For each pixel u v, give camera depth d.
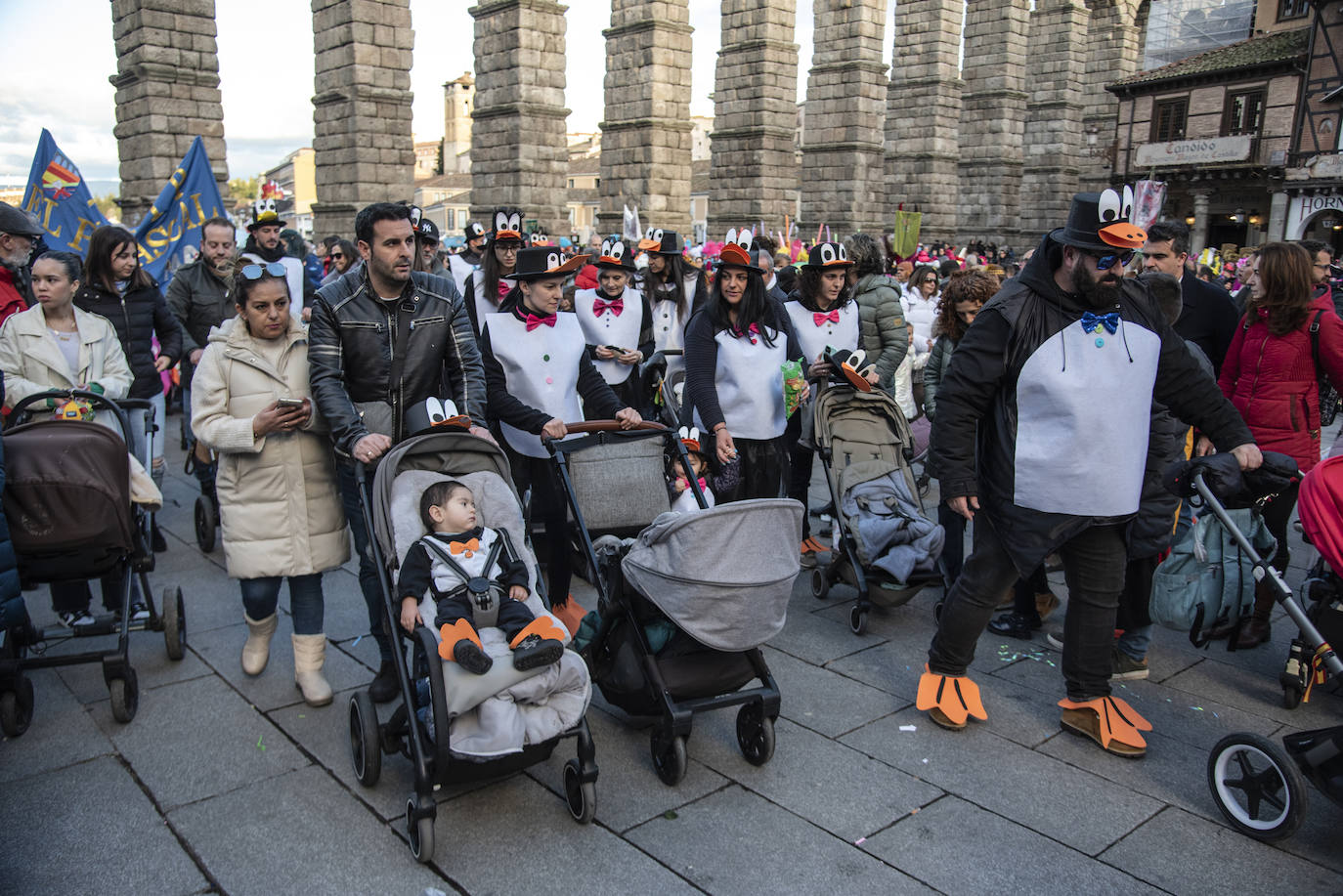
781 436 6.07
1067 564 4.43
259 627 4.82
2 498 3.95
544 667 3.54
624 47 26.02
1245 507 4.66
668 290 7.89
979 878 3.42
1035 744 4.42
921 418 8.64
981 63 37.94
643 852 3.53
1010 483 4.23
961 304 6.43
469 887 3.32
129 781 3.95
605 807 3.82
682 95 26.12
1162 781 4.12
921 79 34.41
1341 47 32.34
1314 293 5.76
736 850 3.56
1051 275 4.14
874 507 5.80
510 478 4.32
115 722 4.44
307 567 4.49
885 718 4.63
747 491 6.06
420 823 3.37
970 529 7.68
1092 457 4.07
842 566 5.99
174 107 21.08
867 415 6.18
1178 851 3.61
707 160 70.81
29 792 3.84
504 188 24.84
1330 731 3.56
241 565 4.47
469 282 6.52
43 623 5.60
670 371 7.75
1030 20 43.22
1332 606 3.95
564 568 5.44
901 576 5.40
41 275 5.31
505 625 3.59
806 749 4.32
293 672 4.98
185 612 5.50
